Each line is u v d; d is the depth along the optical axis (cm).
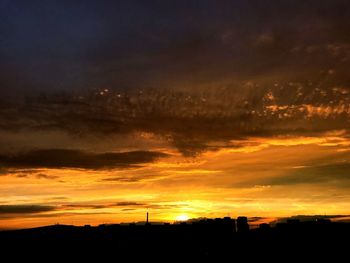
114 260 2452
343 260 2192
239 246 2516
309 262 2223
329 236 2392
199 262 2386
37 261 2403
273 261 2305
